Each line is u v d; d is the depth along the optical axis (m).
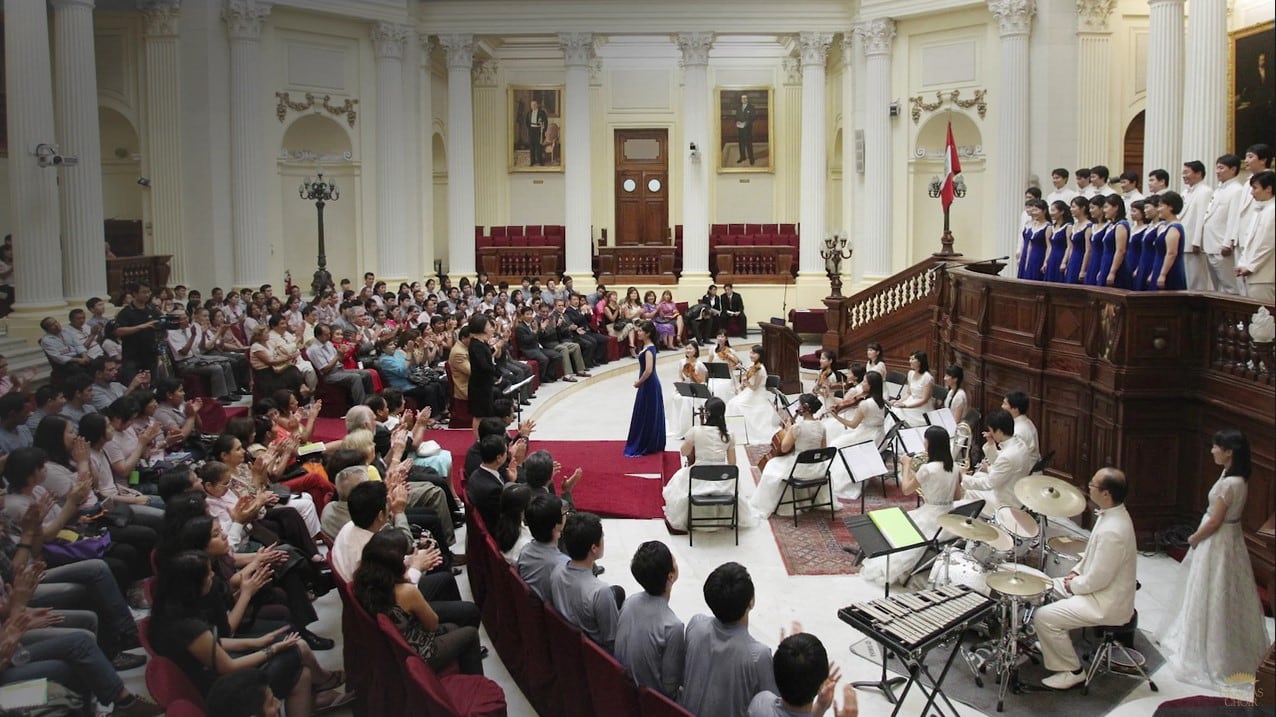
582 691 5.25
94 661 5.18
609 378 18.89
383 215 21.28
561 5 22.06
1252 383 7.68
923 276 17.28
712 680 4.74
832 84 24.69
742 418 13.48
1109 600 6.18
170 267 18.77
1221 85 14.27
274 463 7.79
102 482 7.19
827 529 9.57
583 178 22.59
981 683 6.42
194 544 5.30
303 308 15.91
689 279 23.20
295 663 5.27
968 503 7.32
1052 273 11.15
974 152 19.89
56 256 14.20
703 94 22.50
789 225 25.86
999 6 18.55
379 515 6.09
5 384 8.68
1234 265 9.29
